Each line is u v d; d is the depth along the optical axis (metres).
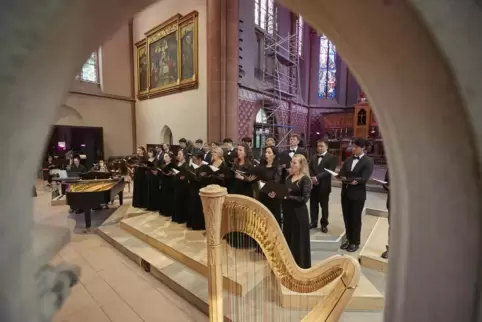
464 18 0.54
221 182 4.43
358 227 4.04
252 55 10.56
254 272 3.10
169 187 5.68
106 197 5.55
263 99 11.21
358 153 3.96
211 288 1.75
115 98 12.09
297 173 3.16
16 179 0.53
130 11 0.65
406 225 0.77
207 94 9.18
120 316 3.02
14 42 0.45
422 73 0.64
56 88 0.58
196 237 4.55
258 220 1.75
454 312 0.68
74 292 3.45
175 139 10.82
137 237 4.96
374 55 0.73
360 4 0.65
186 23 9.68
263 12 11.56
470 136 0.59
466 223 0.65
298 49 14.78
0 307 0.51
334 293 1.67
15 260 0.54
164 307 3.18
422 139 0.70
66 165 9.88
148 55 11.52
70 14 0.50
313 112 16.58
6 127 0.49
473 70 0.55
